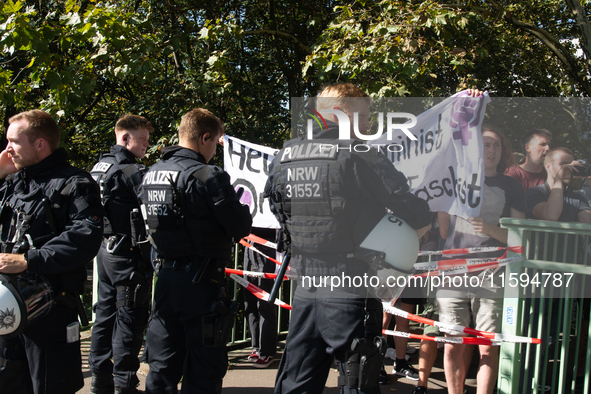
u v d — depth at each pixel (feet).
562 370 8.09
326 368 6.68
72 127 28.45
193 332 7.31
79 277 7.12
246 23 28.19
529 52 31.96
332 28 18.25
